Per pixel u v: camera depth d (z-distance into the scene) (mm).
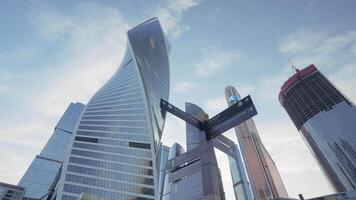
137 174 143500
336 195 106875
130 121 175875
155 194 135875
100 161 145750
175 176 46281
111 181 135625
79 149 151375
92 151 151500
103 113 184000
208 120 32781
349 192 105188
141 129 170250
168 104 32156
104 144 158125
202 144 30578
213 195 24562
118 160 149000
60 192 123250
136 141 163375
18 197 137500
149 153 157125
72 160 142500
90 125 172375
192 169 44281
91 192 127375
